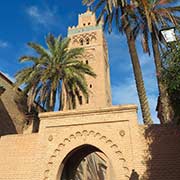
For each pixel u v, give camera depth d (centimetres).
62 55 2205
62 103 2078
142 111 1562
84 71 2252
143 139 1291
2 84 2203
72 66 2175
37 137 1448
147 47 1839
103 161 3888
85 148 1514
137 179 1202
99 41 5731
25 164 1384
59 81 2144
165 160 1223
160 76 1055
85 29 5975
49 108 2027
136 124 1330
